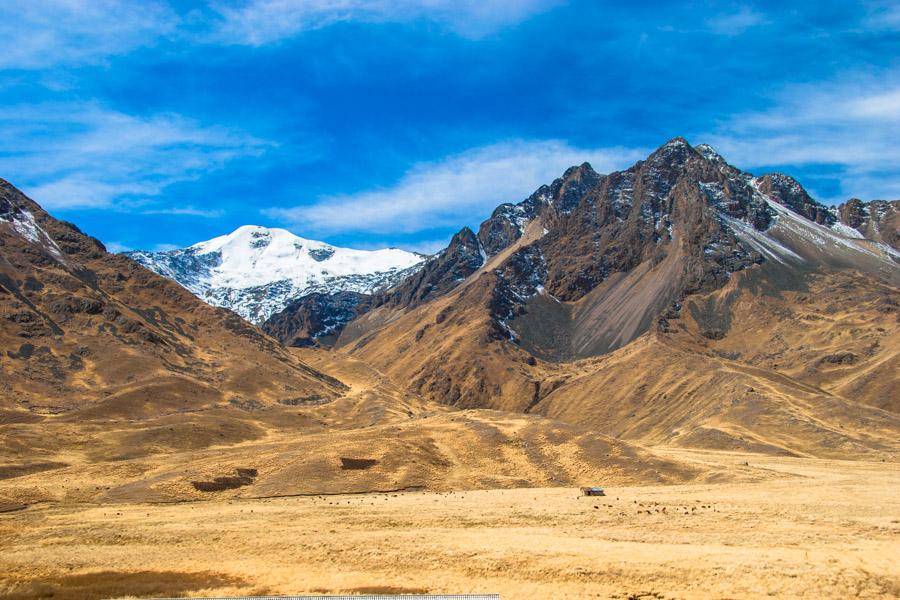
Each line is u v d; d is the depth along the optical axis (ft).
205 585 240.53
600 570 234.38
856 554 238.48
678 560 236.63
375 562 261.85
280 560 273.13
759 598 211.00
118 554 287.28
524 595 220.64
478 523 329.72
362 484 470.39
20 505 423.23
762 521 310.45
